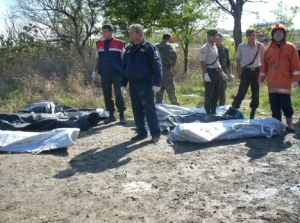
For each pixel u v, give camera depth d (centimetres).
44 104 879
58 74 1370
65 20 1950
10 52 1588
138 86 642
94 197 427
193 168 512
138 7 1627
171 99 898
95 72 852
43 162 554
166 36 898
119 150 611
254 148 596
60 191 447
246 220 362
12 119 777
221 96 918
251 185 448
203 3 1980
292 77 670
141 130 671
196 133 624
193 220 365
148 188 448
